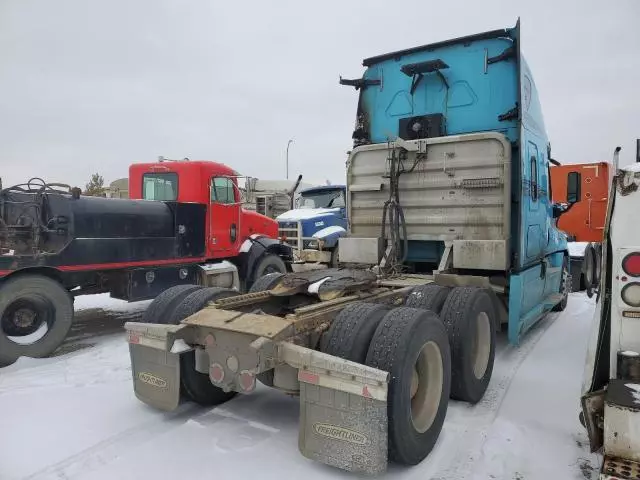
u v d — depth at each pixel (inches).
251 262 344.5
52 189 228.1
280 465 116.7
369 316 123.4
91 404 155.5
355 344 116.6
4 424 139.9
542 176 249.4
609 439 84.0
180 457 120.7
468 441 132.0
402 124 239.0
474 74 226.4
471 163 209.2
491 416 148.9
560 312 320.8
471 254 201.5
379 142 252.1
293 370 118.8
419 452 118.5
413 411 125.5
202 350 132.6
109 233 242.8
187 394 148.7
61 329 215.5
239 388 116.6
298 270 288.0
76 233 227.3
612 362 95.8
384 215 223.9
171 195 316.8
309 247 406.9
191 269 295.0
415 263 247.9
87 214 232.7
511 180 213.5
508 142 201.6
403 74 244.5
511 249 209.3
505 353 220.8
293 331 119.6
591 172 297.4
